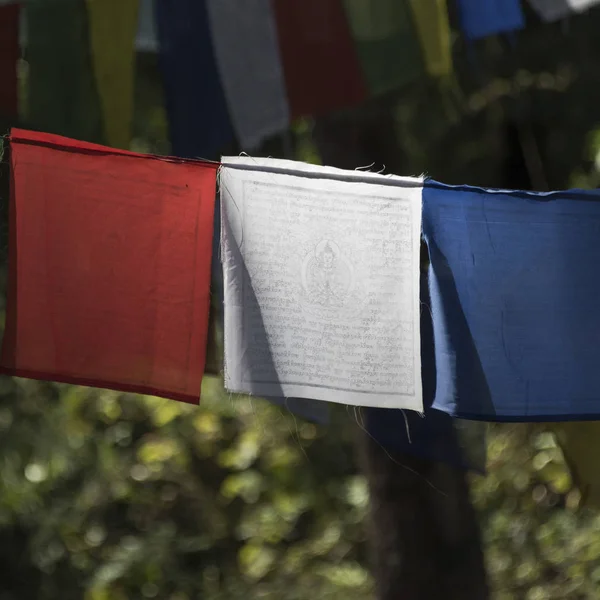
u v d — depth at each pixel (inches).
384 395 293.1
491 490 655.1
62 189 274.2
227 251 283.7
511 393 314.5
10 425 667.4
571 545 650.8
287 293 287.4
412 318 295.3
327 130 414.3
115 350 276.7
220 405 689.0
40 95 298.7
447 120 541.3
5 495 668.1
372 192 294.8
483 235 311.9
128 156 277.7
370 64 312.0
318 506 725.9
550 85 537.0
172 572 747.4
